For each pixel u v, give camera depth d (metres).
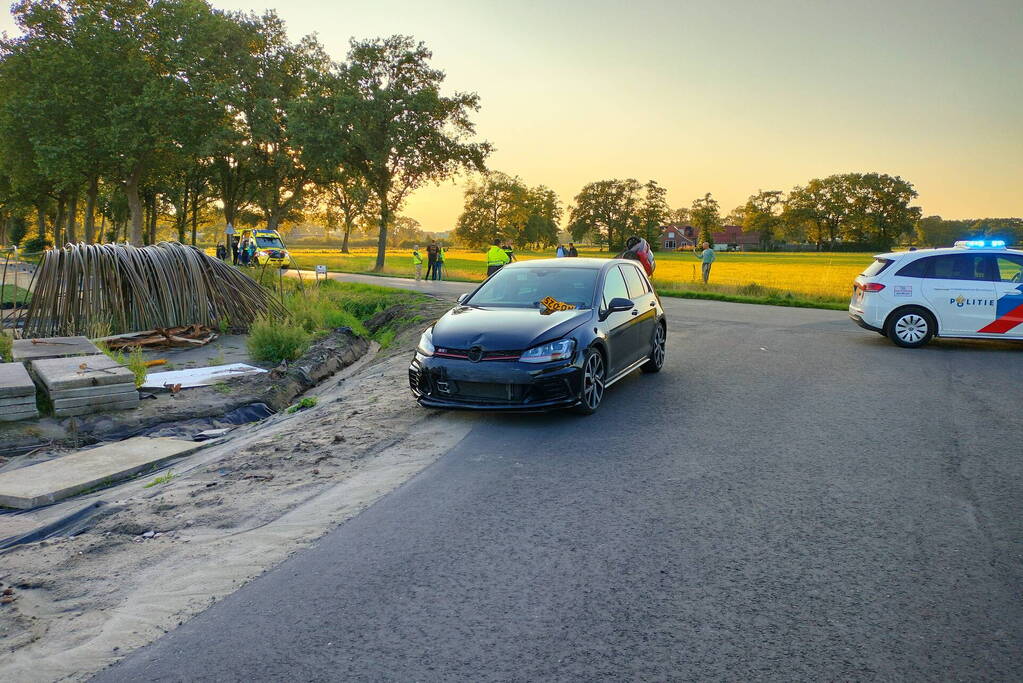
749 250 152.88
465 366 6.52
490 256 23.69
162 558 3.93
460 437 6.23
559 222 148.50
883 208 136.38
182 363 12.03
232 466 5.69
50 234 79.88
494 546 3.91
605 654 2.85
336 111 46.31
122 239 74.19
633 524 4.21
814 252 135.00
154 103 43.81
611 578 3.52
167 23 46.56
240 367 11.54
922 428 6.46
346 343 14.50
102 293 13.92
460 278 36.50
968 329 11.43
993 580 3.47
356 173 48.00
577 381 6.60
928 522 4.22
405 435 6.35
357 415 7.22
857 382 8.67
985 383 8.62
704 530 4.11
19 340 11.62
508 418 6.91
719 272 49.81
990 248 11.62
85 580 3.71
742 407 7.32
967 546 3.87
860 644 2.91
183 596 3.44
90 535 4.37
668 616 3.15
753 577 3.52
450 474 5.19
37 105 42.91
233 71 50.50
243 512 4.59
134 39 45.62
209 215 75.00
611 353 7.40
